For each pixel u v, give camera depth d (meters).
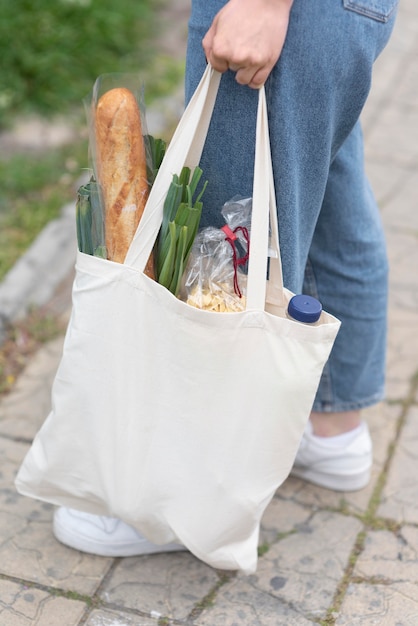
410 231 2.88
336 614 1.61
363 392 1.82
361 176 1.66
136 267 1.34
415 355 2.32
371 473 1.94
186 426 1.40
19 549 1.71
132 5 4.11
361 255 1.69
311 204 1.48
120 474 1.48
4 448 1.97
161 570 1.69
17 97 3.39
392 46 4.32
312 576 1.68
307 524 1.80
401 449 2.01
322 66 1.32
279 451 1.42
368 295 1.72
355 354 1.76
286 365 1.34
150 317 1.35
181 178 1.35
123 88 1.37
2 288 2.41
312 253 1.71
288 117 1.34
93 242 1.44
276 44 1.26
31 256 2.56
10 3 3.66
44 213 2.78
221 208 1.48
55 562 1.69
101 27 3.80
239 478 1.43
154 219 1.33
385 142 3.46
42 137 3.23
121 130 1.35
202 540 1.50
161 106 3.44
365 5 1.32
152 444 1.44
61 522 1.70
